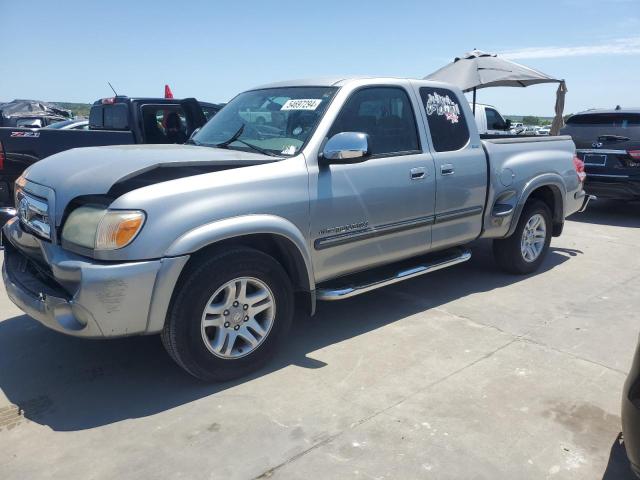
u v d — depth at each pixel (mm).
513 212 5402
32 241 3582
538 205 5770
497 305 4953
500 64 9828
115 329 3074
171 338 3262
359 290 4109
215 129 4574
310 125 3965
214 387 3488
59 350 4008
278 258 3889
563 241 7535
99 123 9148
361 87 4215
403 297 5160
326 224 3846
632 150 8250
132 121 8422
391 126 4387
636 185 8273
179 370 3713
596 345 4113
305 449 2859
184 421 3109
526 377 3611
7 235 3998
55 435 2984
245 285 3490
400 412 3195
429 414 3176
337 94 4086
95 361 3842
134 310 3066
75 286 3078
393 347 4062
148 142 8578
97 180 3221
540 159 5684
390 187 4223
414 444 2898
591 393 3418
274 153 3896
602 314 4754
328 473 2678
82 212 3199
